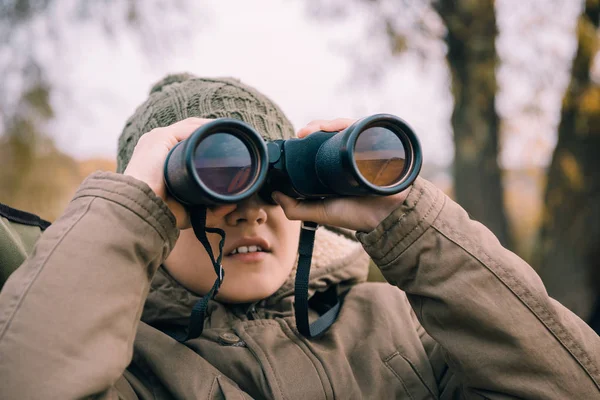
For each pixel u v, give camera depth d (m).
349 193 1.12
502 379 1.17
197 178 0.98
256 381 1.27
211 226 1.28
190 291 1.38
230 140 1.03
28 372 0.95
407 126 1.09
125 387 1.21
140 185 1.08
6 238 1.31
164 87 1.63
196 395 1.22
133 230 1.07
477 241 1.18
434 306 1.19
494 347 1.17
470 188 5.04
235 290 1.31
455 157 5.05
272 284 1.33
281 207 1.29
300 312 1.27
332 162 1.09
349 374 1.31
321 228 1.71
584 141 4.95
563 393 1.16
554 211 5.11
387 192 1.06
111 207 1.07
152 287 1.42
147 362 1.28
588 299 4.91
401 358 1.39
